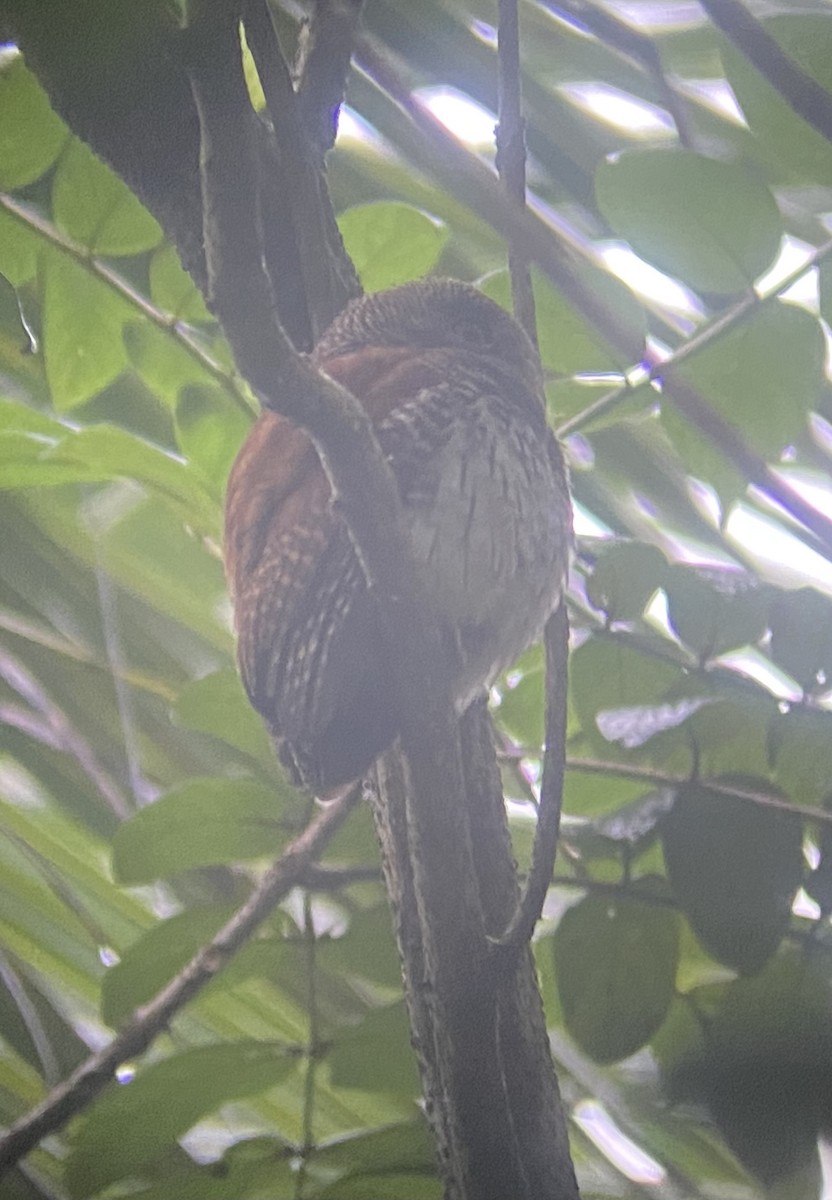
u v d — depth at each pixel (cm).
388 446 624
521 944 484
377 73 679
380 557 477
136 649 667
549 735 490
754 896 548
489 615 634
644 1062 595
